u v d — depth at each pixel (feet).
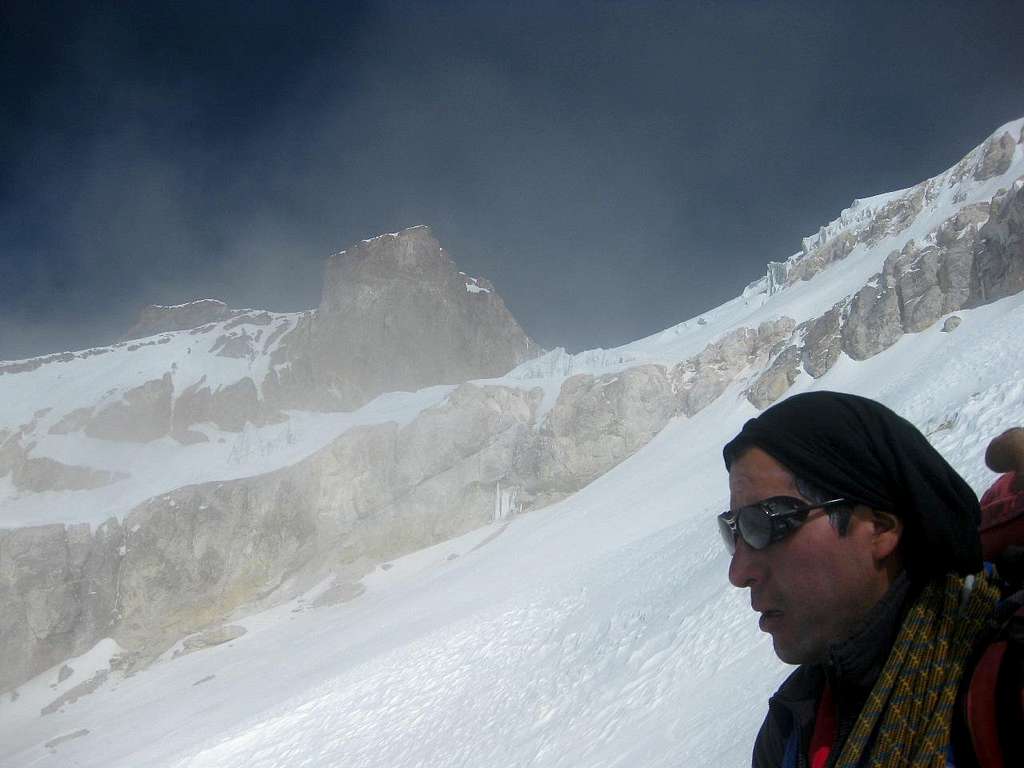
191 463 466.29
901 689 4.16
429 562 323.16
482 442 360.07
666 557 120.26
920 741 3.95
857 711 4.49
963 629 4.18
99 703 281.13
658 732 57.98
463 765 94.43
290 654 247.09
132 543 342.23
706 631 76.23
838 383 281.74
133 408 510.17
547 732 84.58
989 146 390.63
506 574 241.14
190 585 334.85
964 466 61.31
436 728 111.96
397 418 446.60
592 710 80.59
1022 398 67.82
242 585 334.03
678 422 346.95
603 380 364.79
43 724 271.90
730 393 341.41
